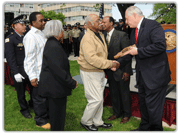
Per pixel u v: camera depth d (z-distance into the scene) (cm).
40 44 242
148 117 228
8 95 407
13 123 273
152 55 190
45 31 183
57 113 193
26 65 237
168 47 294
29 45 233
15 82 283
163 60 197
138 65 219
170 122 257
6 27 671
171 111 255
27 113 298
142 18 204
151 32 192
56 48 175
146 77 201
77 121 274
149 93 202
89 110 236
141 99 226
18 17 272
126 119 270
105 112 305
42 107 259
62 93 185
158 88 198
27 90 427
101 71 233
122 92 264
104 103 334
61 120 198
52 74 181
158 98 203
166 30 293
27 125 267
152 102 204
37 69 245
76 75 540
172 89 304
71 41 1025
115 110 281
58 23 183
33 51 235
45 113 264
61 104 194
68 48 1100
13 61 269
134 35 219
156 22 195
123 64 231
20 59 275
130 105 273
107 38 262
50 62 174
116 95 274
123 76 252
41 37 247
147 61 199
